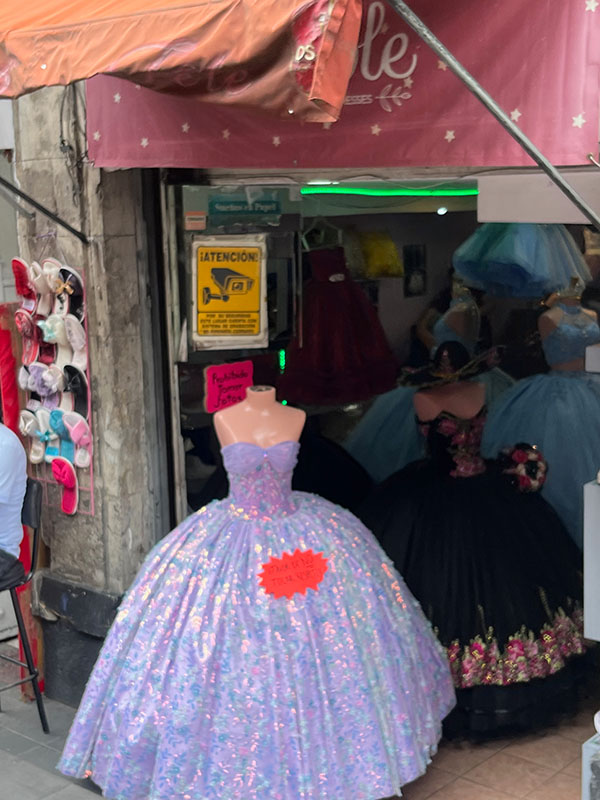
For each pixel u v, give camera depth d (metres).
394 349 4.73
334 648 3.28
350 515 3.75
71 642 4.31
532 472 4.17
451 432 4.24
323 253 4.47
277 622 3.27
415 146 2.89
